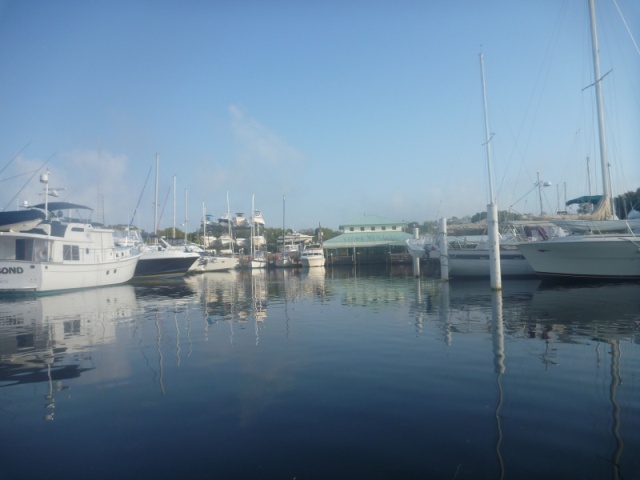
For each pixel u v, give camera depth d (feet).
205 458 14.47
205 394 20.51
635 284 66.13
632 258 67.51
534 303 48.21
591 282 71.36
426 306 48.83
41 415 18.39
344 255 210.79
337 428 16.37
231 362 26.13
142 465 14.15
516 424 16.21
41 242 76.18
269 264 199.93
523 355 25.61
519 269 82.79
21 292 70.28
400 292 66.59
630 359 24.27
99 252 88.89
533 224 80.23
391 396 19.49
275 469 13.67
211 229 258.57
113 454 14.90
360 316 42.86
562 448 14.37
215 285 93.09
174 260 116.47
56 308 55.11
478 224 99.81
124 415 18.20
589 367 22.95
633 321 35.65
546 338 29.96
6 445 15.67
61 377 23.81
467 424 16.33
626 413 16.97
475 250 85.61
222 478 13.26
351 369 23.86
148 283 100.37
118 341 33.17
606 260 68.95
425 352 27.07
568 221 73.10
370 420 16.98
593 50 75.05
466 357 25.54
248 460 14.26
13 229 72.79
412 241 104.27
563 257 71.77
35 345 32.27
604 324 34.58
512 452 14.20
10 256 74.18
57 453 15.06
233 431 16.39
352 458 14.19
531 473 12.96
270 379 22.54
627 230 71.46
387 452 14.48
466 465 13.52
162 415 18.10
